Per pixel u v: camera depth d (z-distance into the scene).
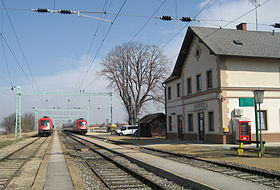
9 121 93.75
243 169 10.56
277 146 19.12
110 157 16.94
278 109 23.19
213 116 22.97
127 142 27.67
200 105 24.88
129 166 13.39
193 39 26.36
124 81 49.88
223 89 21.95
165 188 8.17
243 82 22.53
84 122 62.25
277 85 23.42
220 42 23.69
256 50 23.25
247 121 21.14
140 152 18.17
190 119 27.27
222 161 12.65
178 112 29.78
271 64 23.48
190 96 26.89
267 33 27.44
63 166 12.79
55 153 18.75
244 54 22.14
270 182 8.81
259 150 13.97
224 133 21.56
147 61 49.81
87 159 16.64
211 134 23.12
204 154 15.58
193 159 14.02
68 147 25.75
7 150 22.73
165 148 19.86
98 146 25.67
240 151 15.14
